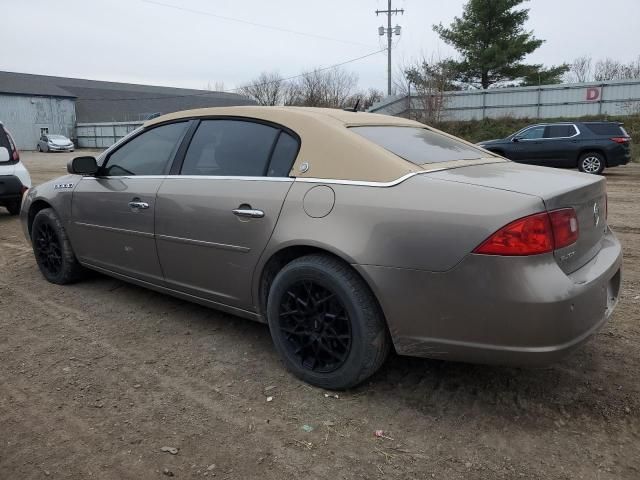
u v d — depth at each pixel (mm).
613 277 3006
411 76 33656
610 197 10570
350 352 2850
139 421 2752
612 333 3684
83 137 53938
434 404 2881
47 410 2861
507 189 2566
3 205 8773
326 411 2830
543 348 2432
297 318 3074
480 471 2359
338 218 2816
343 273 2805
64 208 4613
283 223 3012
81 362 3398
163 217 3686
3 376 3225
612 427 2650
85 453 2504
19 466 2416
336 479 2322
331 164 2986
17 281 5066
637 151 21047
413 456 2465
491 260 2416
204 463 2428
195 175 3613
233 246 3275
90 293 4680
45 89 52938
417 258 2572
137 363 3381
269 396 2979
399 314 2668
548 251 2441
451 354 2611
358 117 3443
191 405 2898
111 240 4195
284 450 2516
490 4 35812
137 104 67375
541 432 2625
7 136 8609
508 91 30844
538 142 15602
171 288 3832
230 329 3891
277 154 3242
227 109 3656
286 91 53906
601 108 28844
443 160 3148
